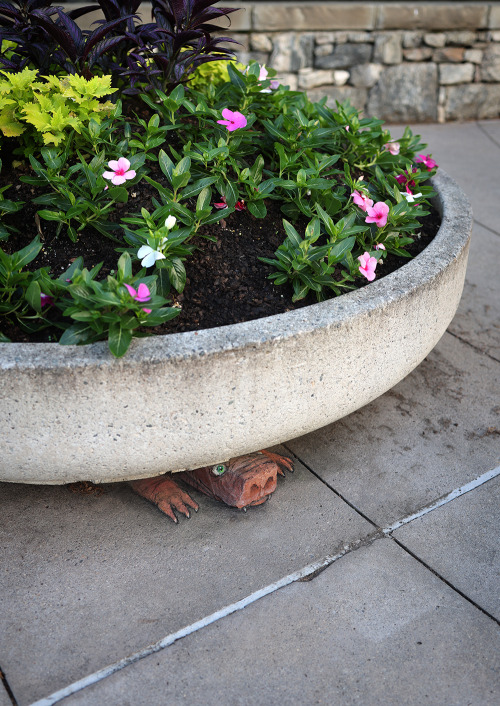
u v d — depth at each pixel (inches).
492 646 69.9
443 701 64.4
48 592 74.2
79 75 95.8
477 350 119.8
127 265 72.9
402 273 85.2
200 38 100.7
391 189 100.7
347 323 75.4
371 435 99.3
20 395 67.2
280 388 74.4
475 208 173.0
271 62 212.1
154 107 96.7
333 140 107.3
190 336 70.7
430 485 90.7
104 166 89.0
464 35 225.5
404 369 88.6
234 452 79.0
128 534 82.3
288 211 95.0
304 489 89.6
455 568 78.7
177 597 74.1
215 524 84.1
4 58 100.2
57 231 84.4
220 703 63.6
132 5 101.0
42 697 63.6
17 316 76.6
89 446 71.7
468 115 241.9
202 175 92.5
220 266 86.6
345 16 210.7
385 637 70.4
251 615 72.4
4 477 76.1
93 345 69.0
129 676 65.8
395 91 229.6
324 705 63.7
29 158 90.1
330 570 78.0
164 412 70.6
